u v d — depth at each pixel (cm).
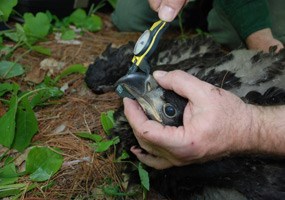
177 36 86
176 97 39
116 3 86
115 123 51
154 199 49
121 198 47
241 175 42
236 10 69
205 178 43
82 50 75
